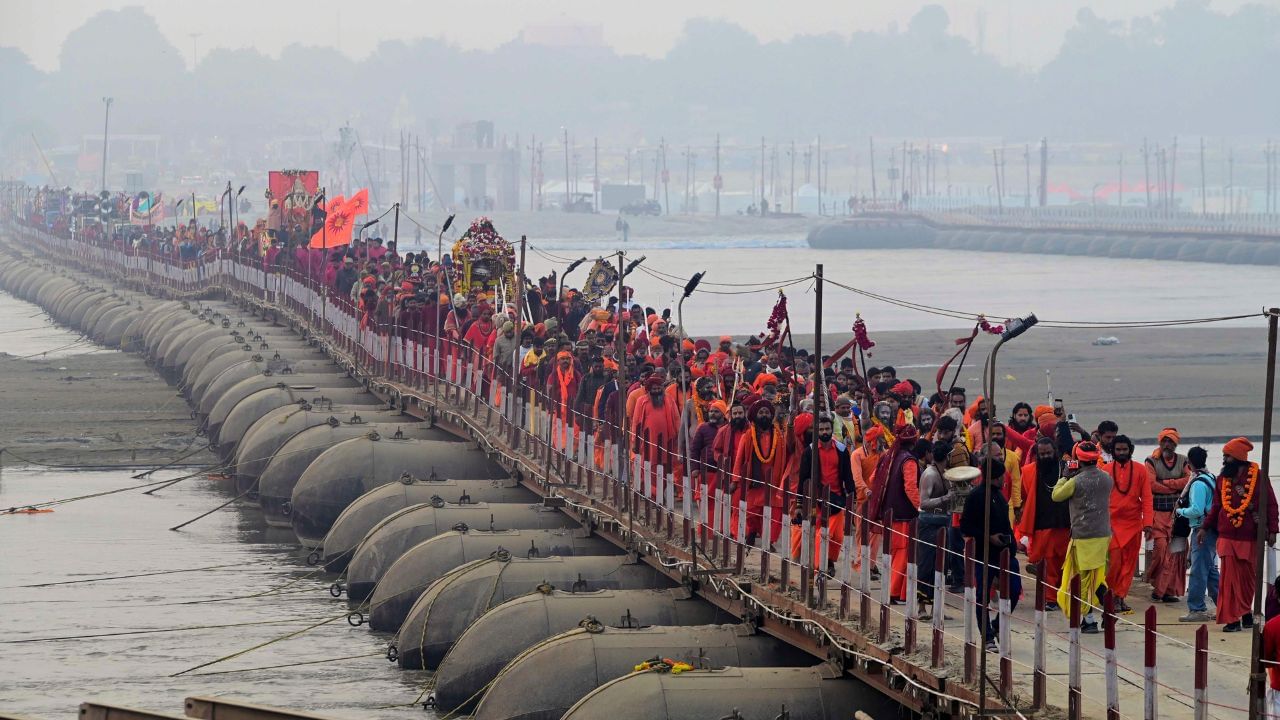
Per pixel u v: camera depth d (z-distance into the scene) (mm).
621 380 99125
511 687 84062
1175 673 64562
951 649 67062
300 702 97562
